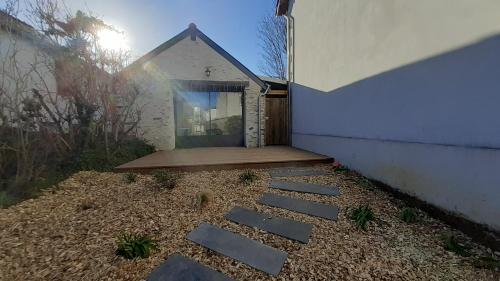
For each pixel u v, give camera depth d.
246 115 8.84
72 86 5.14
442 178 3.29
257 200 3.77
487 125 2.74
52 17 4.96
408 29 3.81
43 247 2.43
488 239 2.71
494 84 2.67
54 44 5.11
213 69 8.41
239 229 2.90
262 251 2.48
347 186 4.46
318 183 4.59
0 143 3.79
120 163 5.44
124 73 6.58
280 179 4.82
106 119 5.66
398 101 4.06
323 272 2.18
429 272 2.21
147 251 2.35
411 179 3.81
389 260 2.37
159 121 8.02
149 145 7.71
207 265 2.26
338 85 5.91
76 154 5.10
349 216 3.30
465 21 2.95
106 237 2.64
